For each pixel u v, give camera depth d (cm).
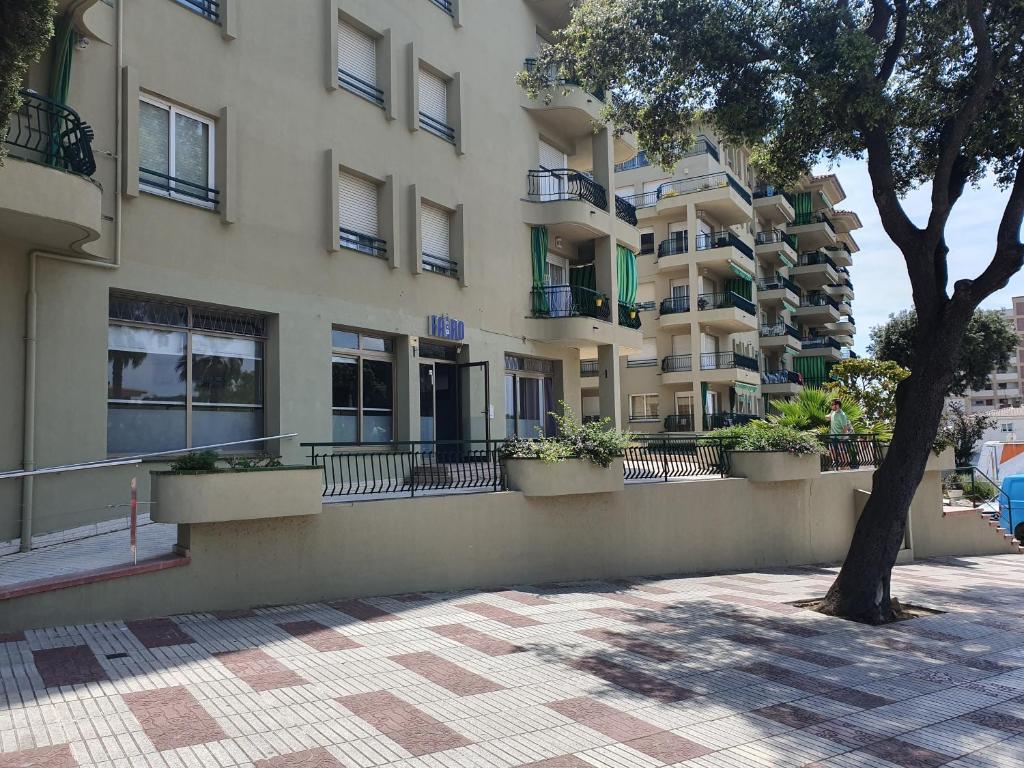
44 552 912
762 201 4297
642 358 3644
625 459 1382
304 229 1356
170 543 960
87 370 1034
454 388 1730
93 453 1034
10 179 843
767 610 997
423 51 1650
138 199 1107
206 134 1224
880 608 965
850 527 1617
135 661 655
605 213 2069
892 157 1223
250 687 595
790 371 4691
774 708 595
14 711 532
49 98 916
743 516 1441
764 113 1088
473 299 1745
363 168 1480
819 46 975
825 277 5150
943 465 1814
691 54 1069
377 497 1044
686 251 3525
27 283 976
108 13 1077
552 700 593
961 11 991
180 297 1155
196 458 880
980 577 1416
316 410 1355
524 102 1961
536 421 2005
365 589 984
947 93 1123
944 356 994
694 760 488
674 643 793
